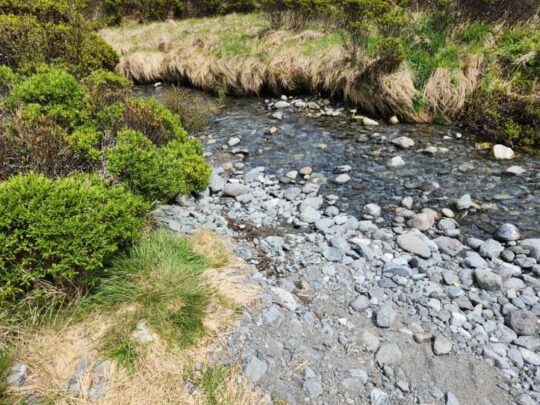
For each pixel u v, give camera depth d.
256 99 10.37
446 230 4.92
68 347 2.86
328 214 5.36
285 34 11.51
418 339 3.31
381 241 4.71
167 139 5.63
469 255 4.38
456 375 3.02
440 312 3.60
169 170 4.29
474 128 7.42
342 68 9.16
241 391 2.75
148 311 3.15
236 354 3.03
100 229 2.97
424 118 8.01
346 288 3.92
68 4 9.41
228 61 10.88
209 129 8.68
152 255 3.56
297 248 4.58
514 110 6.96
